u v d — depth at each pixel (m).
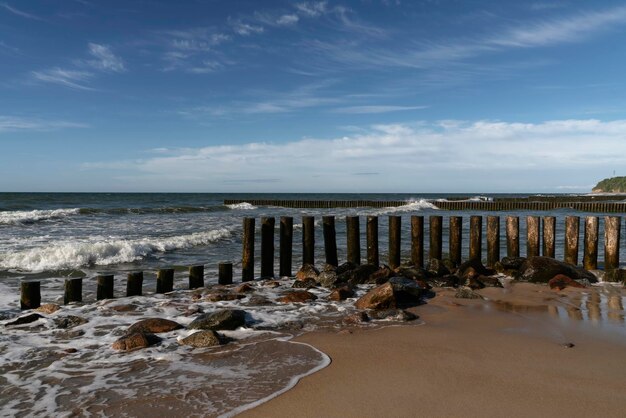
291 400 4.04
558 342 5.67
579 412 3.80
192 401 4.04
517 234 11.02
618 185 136.75
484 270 10.28
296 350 5.36
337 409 3.86
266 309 7.30
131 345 5.45
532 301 7.96
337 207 46.72
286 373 4.65
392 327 6.34
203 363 4.96
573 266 9.95
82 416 3.81
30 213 25.42
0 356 5.22
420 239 11.04
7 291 8.92
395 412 3.80
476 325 6.46
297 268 11.77
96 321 6.67
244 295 8.26
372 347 5.46
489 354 5.21
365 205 46.84
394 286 7.77
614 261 10.23
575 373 4.64
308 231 10.70
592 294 8.50
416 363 4.93
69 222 22.69
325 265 10.27
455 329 6.25
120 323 6.57
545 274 9.55
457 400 4.02
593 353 5.25
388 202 47.22
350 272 9.60
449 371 4.70
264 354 5.23
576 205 44.88
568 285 9.06
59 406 3.99
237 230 18.67
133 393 4.23
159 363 4.98
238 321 6.23
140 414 3.82
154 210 34.12
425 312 7.23
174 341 5.71
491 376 4.56
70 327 6.39
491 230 11.12
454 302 7.89
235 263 12.64
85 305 7.64
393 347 5.46
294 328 6.28
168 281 8.71
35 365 4.95
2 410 3.92
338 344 5.57
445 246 16.05
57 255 11.61
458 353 5.25
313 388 4.29
